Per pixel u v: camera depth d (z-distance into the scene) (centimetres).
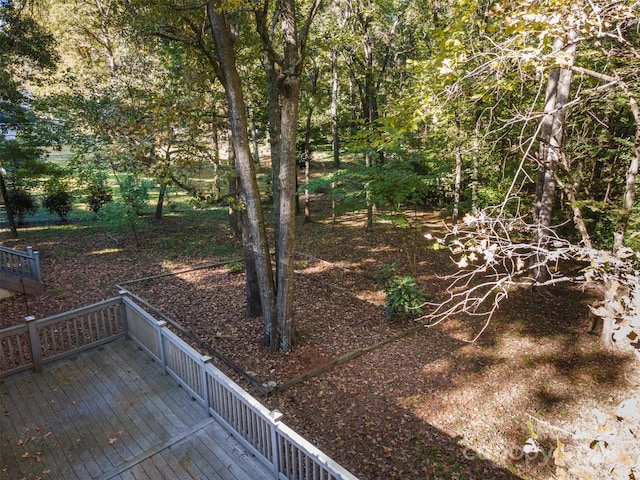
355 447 648
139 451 529
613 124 1252
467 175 1831
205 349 908
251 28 1195
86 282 1244
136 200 1623
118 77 1217
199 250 1617
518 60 498
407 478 595
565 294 1220
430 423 711
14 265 1172
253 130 2328
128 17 909
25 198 1975
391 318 1070
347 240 1766
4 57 1270
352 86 2447
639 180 1155
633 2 451
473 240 400
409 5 1859
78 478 486
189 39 900
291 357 880
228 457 523
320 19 1667
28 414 594
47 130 1509
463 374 852
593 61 966
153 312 1066
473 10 516
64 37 1777
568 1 410
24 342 850
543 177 1209
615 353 924
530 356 920
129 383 673
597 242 1319
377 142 691
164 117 955
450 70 489
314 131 2438
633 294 255
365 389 791
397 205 1246
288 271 871
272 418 469
